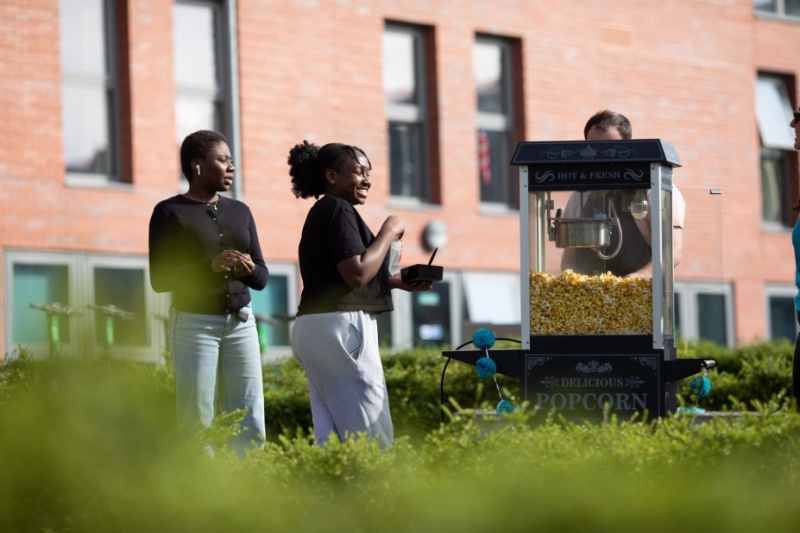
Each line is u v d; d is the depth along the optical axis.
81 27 21.31
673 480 6.32
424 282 9.21
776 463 6.86
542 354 9.64
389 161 24.75
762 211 29.97
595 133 10.47
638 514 5.72
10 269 20.05
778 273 29.61
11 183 20.12
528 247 9.67
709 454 6.78
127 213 21.20
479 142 25.80
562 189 9.58
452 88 25.19
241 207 9.61
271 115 22.91
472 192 25.34
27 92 20.33
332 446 6.77
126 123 21.44
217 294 9.23
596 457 6.71
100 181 21.34
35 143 20.36
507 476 6.08
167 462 5.73
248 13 22.77
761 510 6.02
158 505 5.70
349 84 23.89
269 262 22.73
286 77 23.12
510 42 26.23
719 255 10.40
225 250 9.16
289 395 12.79
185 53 22.39
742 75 29.25
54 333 5.51
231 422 6.98
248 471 6.42
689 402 13.45
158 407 5.68
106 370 5.46
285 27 23.16
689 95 28.41
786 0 30.34
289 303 22.94
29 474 5.54
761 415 7.51
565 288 9.63
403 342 24.25
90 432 5.50
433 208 24.80
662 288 9.60
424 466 6.69
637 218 9.53
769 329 29.53
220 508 5.82
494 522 5.80
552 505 5.74
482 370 9.65
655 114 27.86
